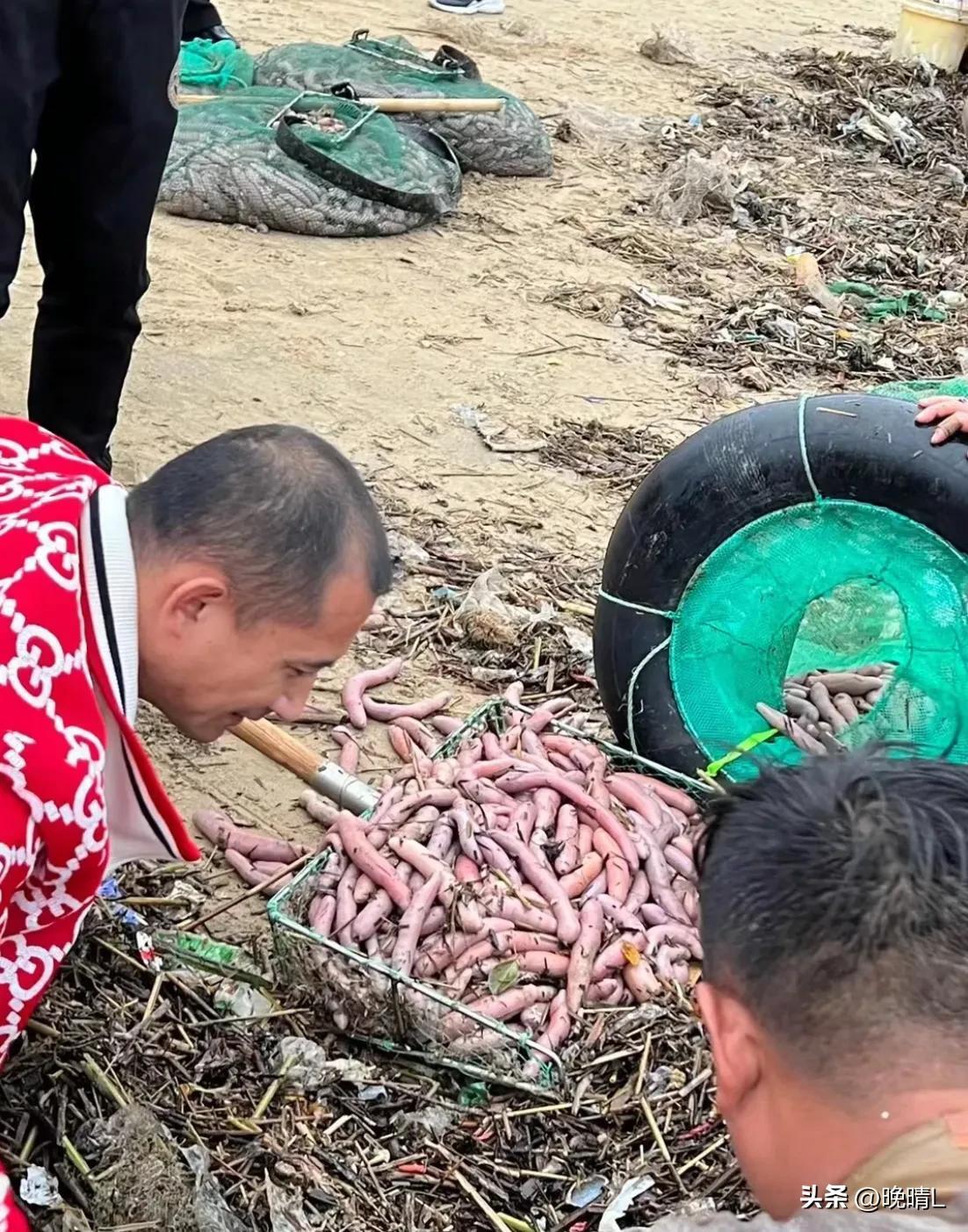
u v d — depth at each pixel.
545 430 5.48
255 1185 2.49
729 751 3.54
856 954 1.33
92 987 2.81
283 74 7.83
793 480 3.33
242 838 3.24
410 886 2.93
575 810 3.21
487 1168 2.60
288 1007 2.83
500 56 9.94
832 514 3.35
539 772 3.25
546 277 6.82
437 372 5.78
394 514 4.76
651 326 6.50
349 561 1.97
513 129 7.84
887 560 3.37
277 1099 2.66
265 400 5.34
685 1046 2.80
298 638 1.99
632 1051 2.78
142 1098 2.62
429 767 3.28
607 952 2.91
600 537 4.83
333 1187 2.52
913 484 3.26
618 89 9.66
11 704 1.79
